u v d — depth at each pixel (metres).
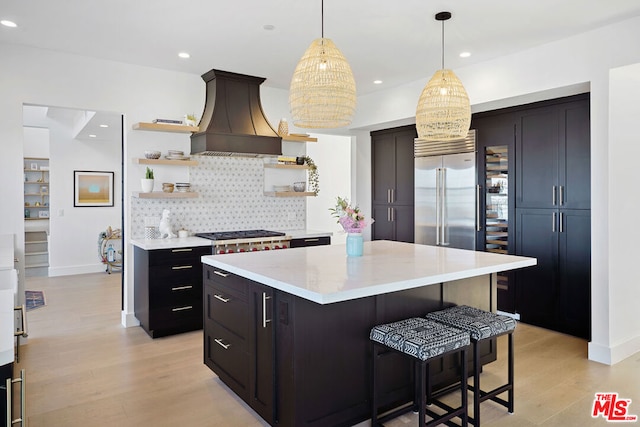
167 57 4.27
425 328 2.44
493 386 3.06
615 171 3.50
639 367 3.41
